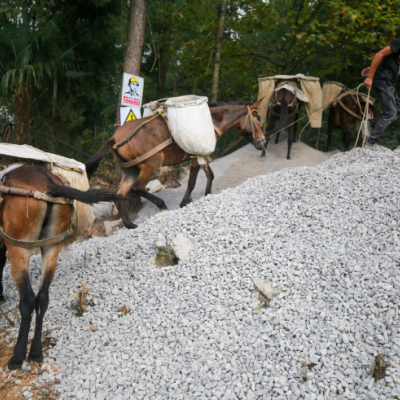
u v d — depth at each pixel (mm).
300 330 3230
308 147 9219
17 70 8539
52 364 3416
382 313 3191
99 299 4246
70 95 10617
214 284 3998
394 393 2561
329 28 10359
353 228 4387
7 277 5105
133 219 7375
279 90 8523
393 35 9375
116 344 3580
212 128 6133
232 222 4859
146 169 6180
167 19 11844
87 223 4055
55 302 4324
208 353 3254
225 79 12984
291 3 10664
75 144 11164
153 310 3877
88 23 11156
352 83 11570
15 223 3262
